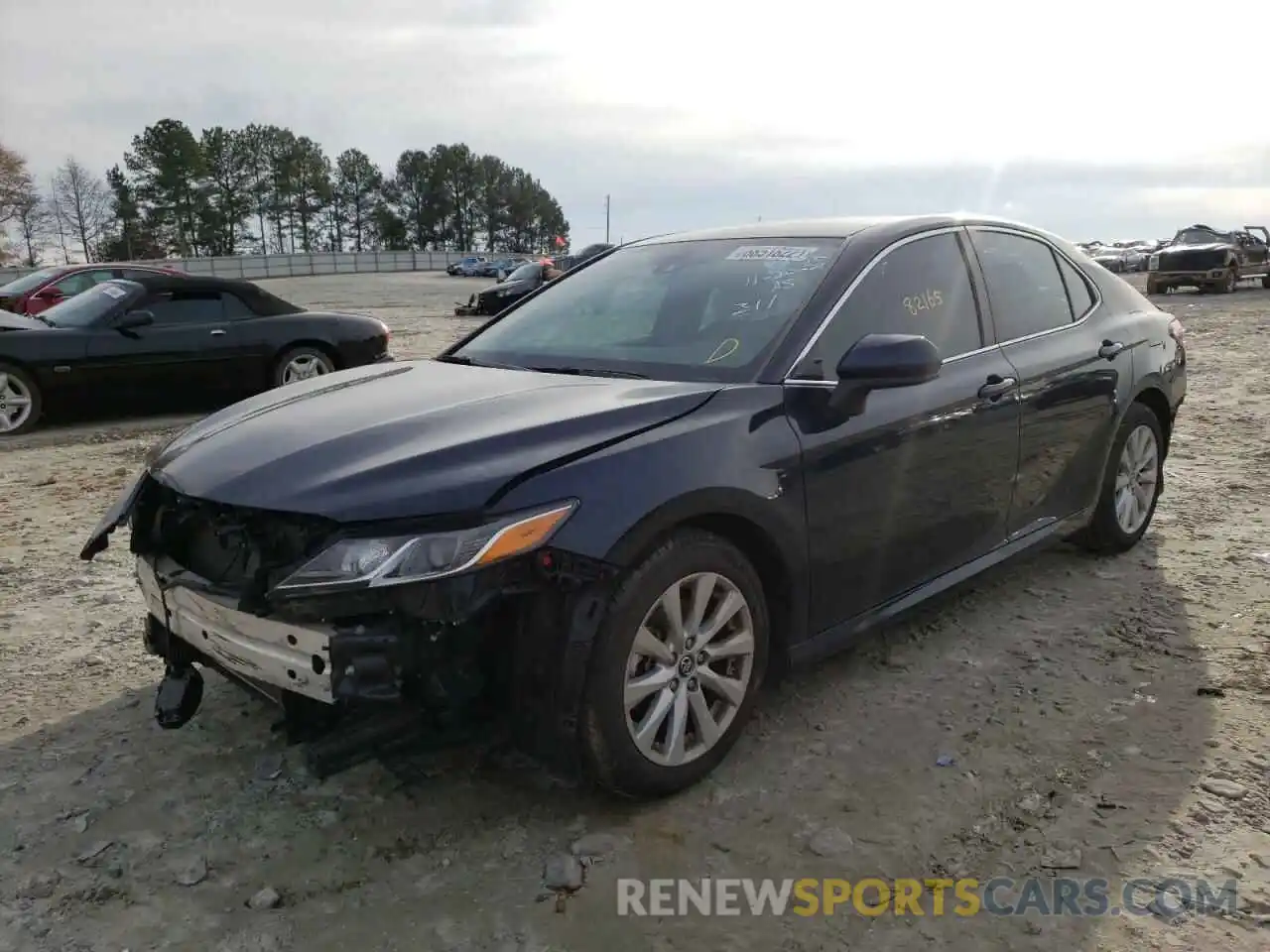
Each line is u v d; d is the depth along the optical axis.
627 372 3.40
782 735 3.28
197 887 2.59
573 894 2.53
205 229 93.19
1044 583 4.59
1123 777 2.99
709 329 3.49
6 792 3.01
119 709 3.53
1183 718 3.33
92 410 9.09
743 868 2.62
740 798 2.92
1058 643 3.94
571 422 2.82
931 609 4.29
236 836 2.79
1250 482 6.34
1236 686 3.54
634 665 2.73
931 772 3.05
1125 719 3.34
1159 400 4.96
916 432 3.46
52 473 7.25
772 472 3.00
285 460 2.74
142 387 9.16
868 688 3.59
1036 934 2.36
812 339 3.30
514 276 26.19
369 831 2.80
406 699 2.48
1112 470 4.69
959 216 4.16
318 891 2.56
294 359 9.83
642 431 2.83
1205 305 21.81
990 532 3.95
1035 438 4.06
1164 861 2.60
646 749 2.79
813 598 3.22
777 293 3.52
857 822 2.80
